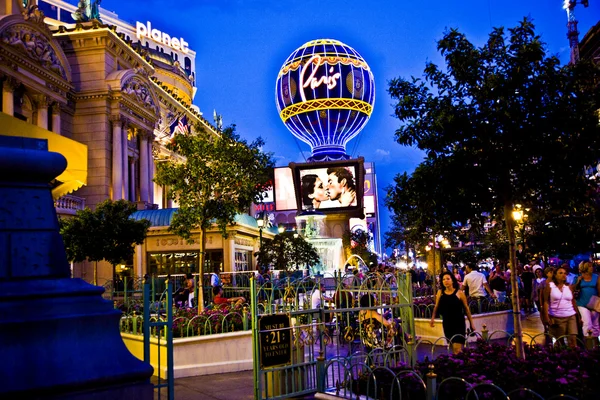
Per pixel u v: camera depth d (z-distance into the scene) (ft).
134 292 68.18
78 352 10.66
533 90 27.78
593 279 38.04
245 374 36.96
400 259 161.48
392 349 30.60
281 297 32.48
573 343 31.78
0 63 116.47
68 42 150.41
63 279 11.23
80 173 19.90
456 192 29.50
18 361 10.03
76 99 148.46
